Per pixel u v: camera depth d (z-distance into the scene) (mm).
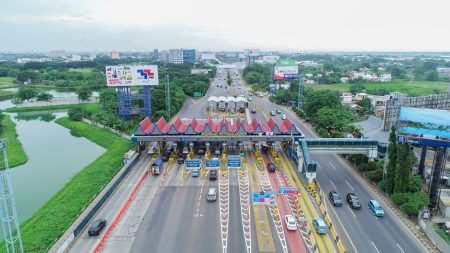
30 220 63500
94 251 51125
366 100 161250
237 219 60375
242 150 97250
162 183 76250
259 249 51469
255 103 189000
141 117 137250
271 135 89750
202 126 100500
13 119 166375
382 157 81438
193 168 83562
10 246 52406
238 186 74375
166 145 102875
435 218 61438
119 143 114250
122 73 131500
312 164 73312
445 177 73188
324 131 113062
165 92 156000
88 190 74625
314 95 141375
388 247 52500
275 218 60750
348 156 91188
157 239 54219
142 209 64188
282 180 77688
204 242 53344
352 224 59156
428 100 102938
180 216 61500
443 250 51031
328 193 71438
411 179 68438
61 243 53531
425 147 76625
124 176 79312
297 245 52594
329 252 50875
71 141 125875
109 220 60312
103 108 159750
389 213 63281
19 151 110125
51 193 78250
